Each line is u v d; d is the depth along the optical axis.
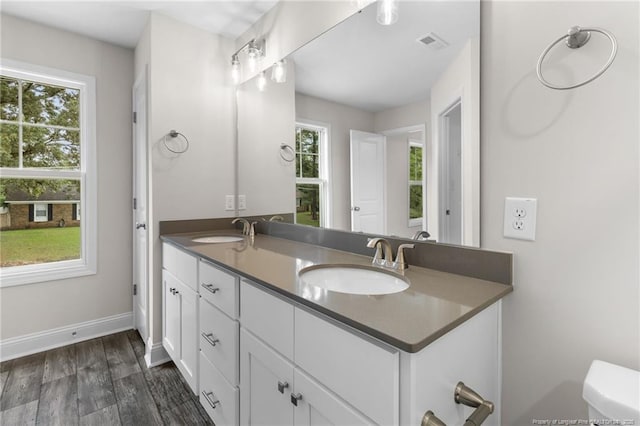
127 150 2.58
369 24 1.42
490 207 1.03
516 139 0.97
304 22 1.78
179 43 2.16
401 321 0.73
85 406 1.66
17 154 2.21
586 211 0.85
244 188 2.36
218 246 1.72
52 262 2.34
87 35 2.37
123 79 2.55
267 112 2.09
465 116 1.08
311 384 0.88
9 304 2.15
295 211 1.91
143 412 1.62
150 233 2.13
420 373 0.67
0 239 2.18
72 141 2.40
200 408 1.66
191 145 2.22
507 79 0.98
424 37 1.21
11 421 1.54
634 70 0.76
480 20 1.03
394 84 1.33
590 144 0.83
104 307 2.51
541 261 0.93
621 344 0.80
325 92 1.67
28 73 2.17
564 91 0.87
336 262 1.34
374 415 0.70
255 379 1.14
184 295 1.73
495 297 0.91
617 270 0.80
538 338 0.95
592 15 0.82
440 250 1.18
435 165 1.19
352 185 1.54
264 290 1.08
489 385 0.97
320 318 0.84
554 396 0.92
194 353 1.62
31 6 2.00
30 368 2.01
